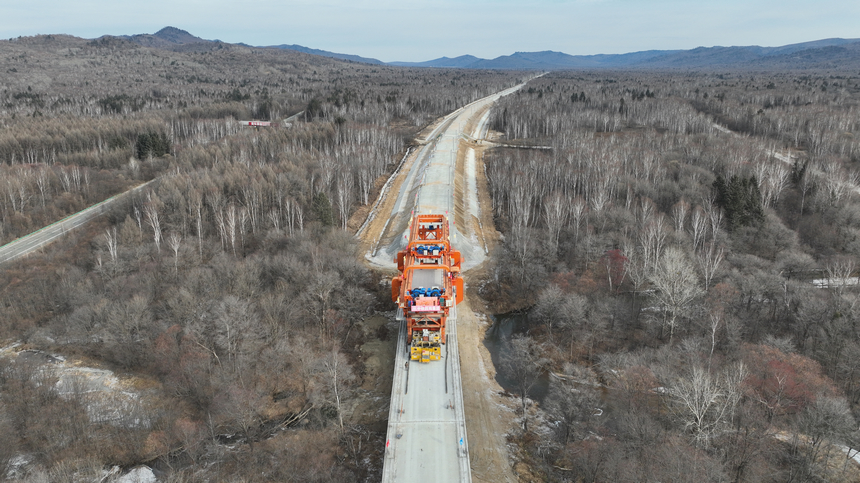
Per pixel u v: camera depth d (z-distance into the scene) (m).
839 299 58.62
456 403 45.47
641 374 51.59
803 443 43.84
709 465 38.88
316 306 65.94
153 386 56.84
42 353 63.38
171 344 58.19
